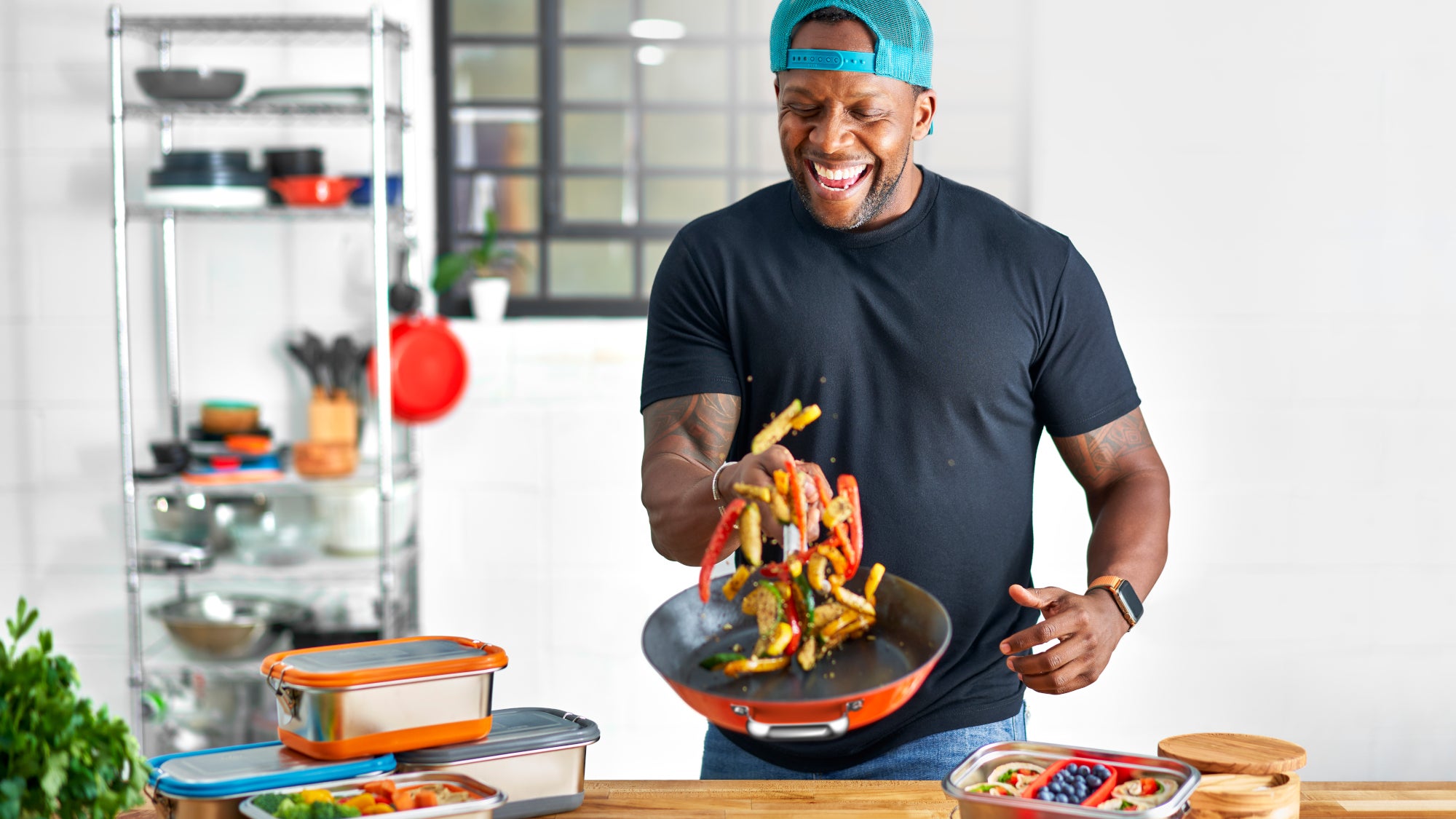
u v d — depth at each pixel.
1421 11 2.63
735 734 1.54
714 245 1.52
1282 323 2.68
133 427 2.69
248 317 2.70
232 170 2.44
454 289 2.83
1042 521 2.69
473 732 1.25
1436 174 2.66
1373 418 2.70
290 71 2.68
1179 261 2.67
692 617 1.21
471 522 2.74
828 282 1.48
